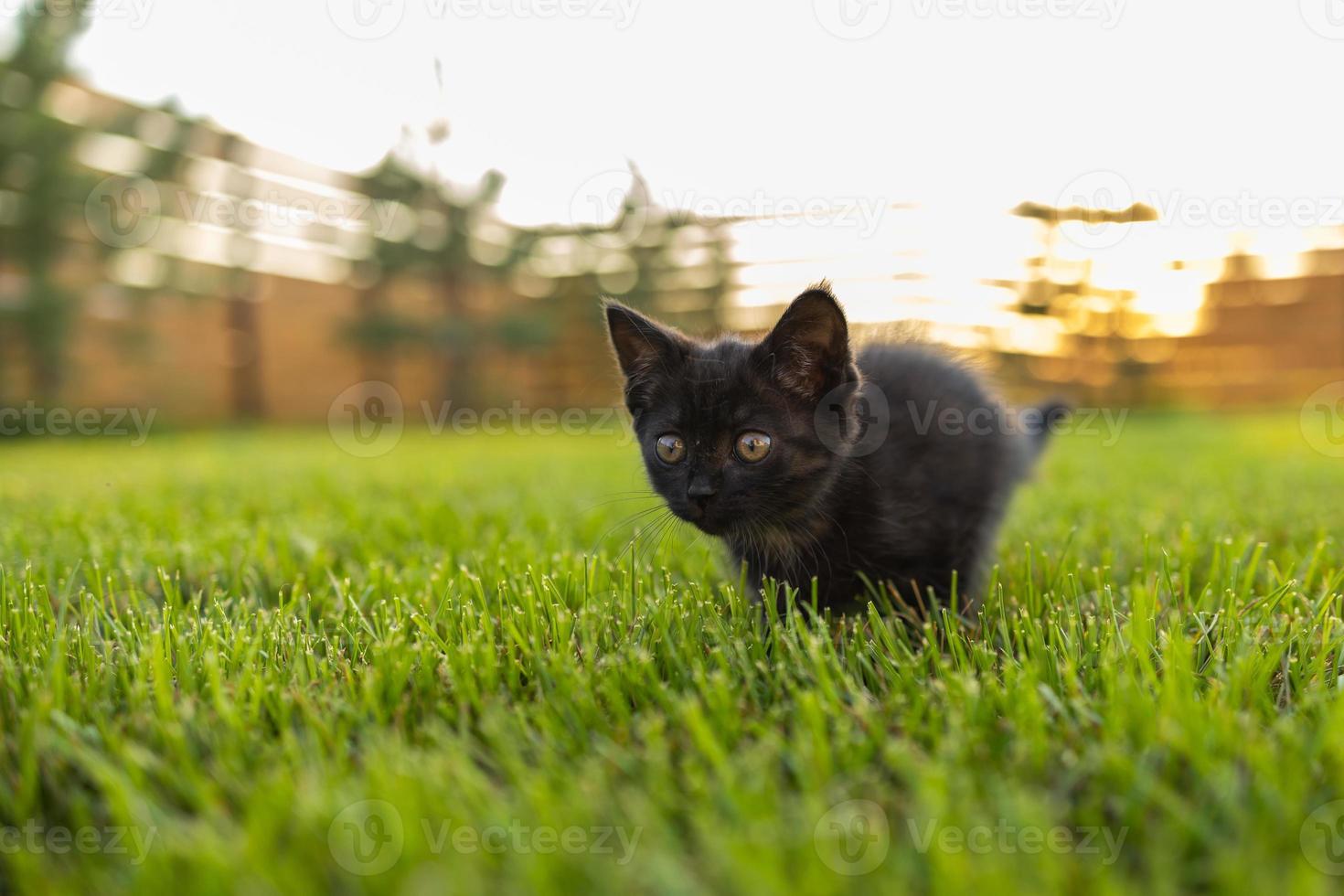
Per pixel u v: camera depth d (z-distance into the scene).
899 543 0.48
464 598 0.46
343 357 2.28
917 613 0.48
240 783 0.34
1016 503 0.64
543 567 0.50
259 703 0.38
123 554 0.53
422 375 2.33
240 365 2.12
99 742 0.36
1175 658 0.38
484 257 2.32
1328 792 0.33
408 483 0.83
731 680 0.39
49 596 0.47
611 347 0.52
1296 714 0.36
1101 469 0.87
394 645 0.41
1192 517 0.59
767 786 0.33
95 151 1.80
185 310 2.01
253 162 2.03
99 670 0.40
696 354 0.49
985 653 0.40
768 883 0.27
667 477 0.49
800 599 0.48
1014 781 0.33
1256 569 0.47
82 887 0.30
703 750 0.35
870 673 0.39
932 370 0.53
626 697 0.39
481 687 0.39
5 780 0.35
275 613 0.44
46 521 0.62
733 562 0.50
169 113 1.85
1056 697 0.37
